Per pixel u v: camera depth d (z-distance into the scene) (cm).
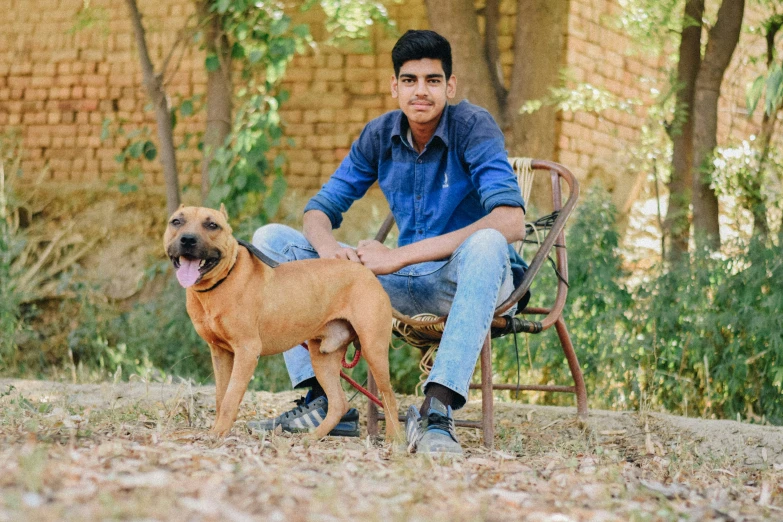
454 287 382
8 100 1038
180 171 973
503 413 488
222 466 269
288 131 934
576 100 747
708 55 707
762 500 293
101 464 259
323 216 420
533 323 407
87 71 1013
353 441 376
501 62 837
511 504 254
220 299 336
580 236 637
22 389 525
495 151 388
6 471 238
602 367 608
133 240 966
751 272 574
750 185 720
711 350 580
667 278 611
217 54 769
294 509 227
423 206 408
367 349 362
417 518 228
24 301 902
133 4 793
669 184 773
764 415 575
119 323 824
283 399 518
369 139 424
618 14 879
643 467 348
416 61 388
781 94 582
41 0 1031
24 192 1006
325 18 920
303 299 352
